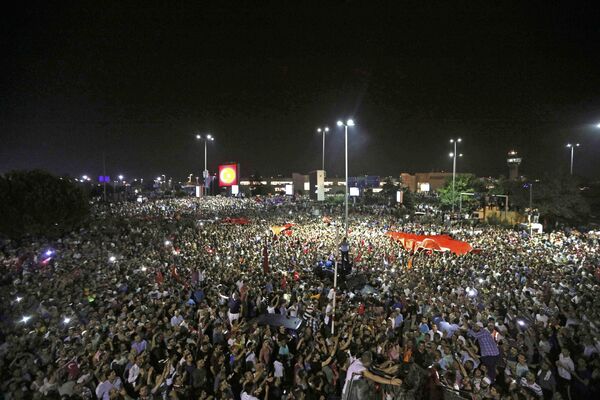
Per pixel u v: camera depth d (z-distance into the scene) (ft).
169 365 30.04
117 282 54.95
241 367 31.83
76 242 87.51
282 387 29.89
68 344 33.91
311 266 71.92
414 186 400.06
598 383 28.45
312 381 27.09
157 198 284.00
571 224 149.69
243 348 33.73
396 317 42.04
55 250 79.51
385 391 16.63
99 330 36.60
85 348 32.81
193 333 36.68
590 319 38.65
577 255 79.25
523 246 90.58
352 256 81.76
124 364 30.78
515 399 24.50
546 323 39.83
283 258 75.46
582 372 29.43
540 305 44.42
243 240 99.19
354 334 35.22
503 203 173.37
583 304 45.34
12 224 96.63
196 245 88.43
